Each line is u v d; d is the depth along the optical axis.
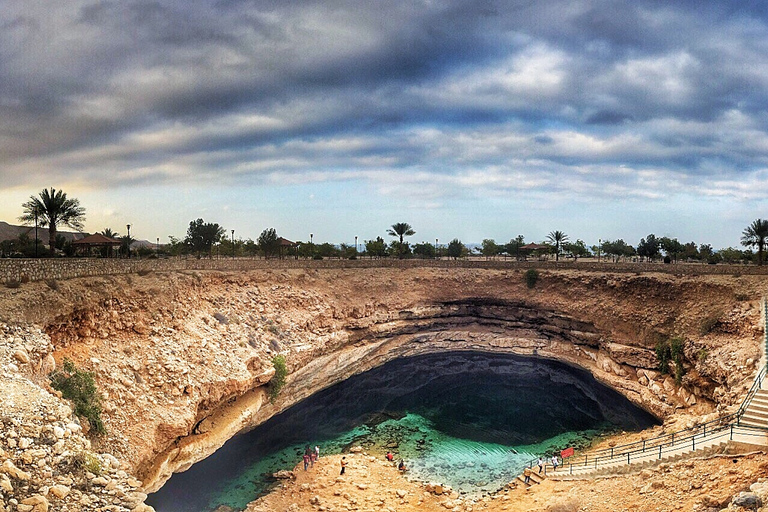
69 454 16.22
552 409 47.88
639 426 42.19
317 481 32.75
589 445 39.16
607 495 25.19
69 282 27.73
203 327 36.12
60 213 46.12
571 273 61.97
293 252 94.12
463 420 45.22
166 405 27.33
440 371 58.97
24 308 22.88
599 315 55.28
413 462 36.94
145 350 29.47
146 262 38.12
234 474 33.78
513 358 61.22
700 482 22.00
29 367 20.33
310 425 43.62
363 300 58.59
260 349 39.12
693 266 53.03
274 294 48.75
